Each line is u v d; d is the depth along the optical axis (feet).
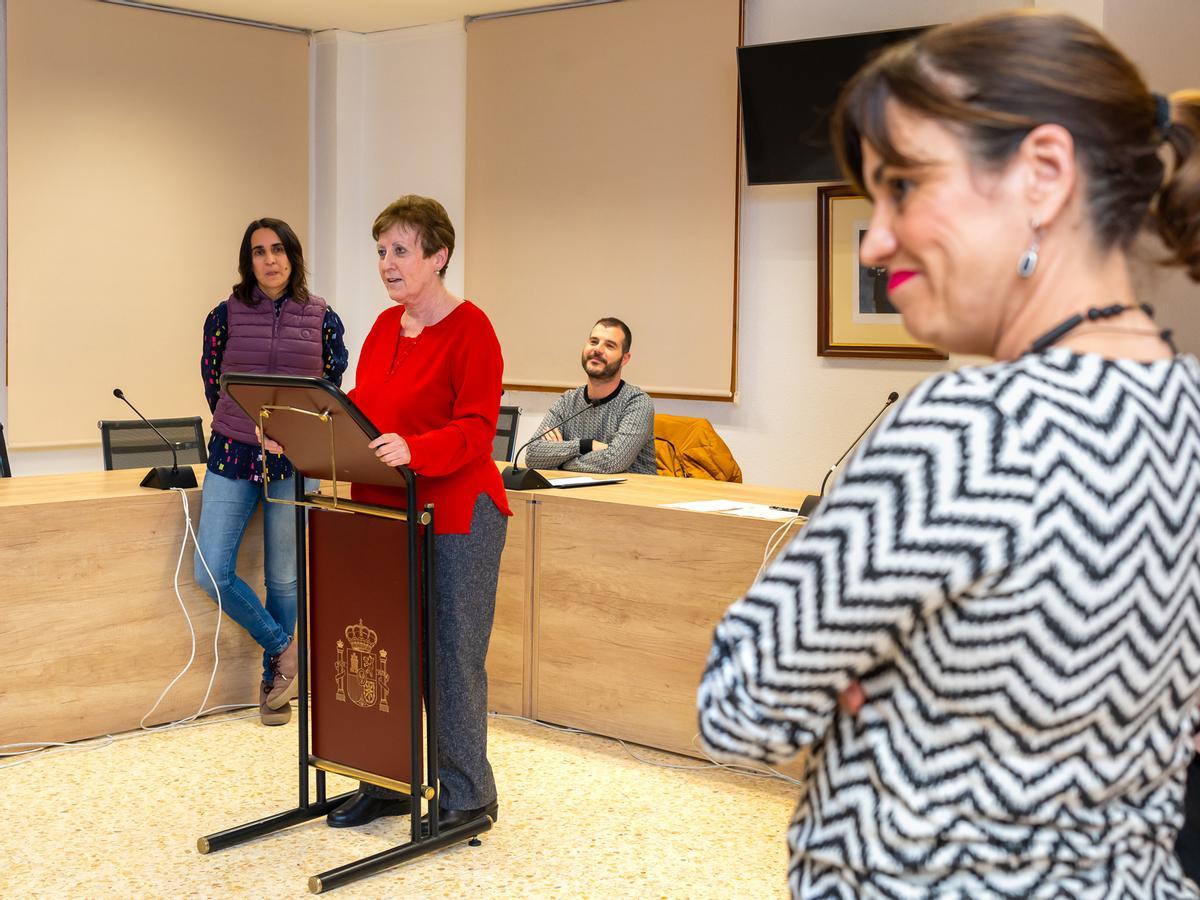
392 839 8.91
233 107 21.09
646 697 11.06
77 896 7.89
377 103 22.49
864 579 2.18
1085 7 13.60
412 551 7.98
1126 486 2.10
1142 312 2.33
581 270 20.24
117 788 9.93
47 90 18.86
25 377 18.85
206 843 8.57
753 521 10.30
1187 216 2.35
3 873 8.22
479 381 8.21
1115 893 2.24
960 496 2.10
